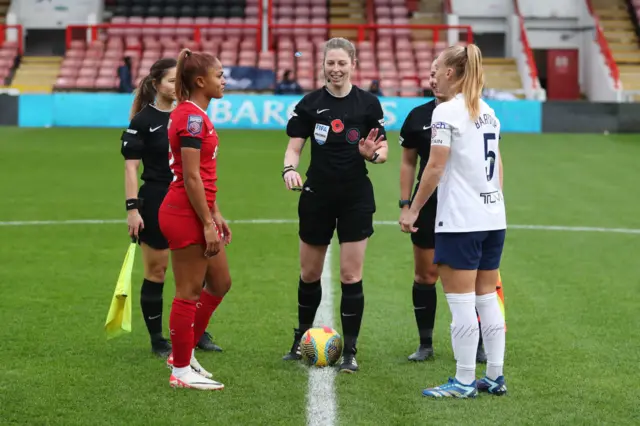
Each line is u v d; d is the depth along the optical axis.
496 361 18.39
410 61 101.38
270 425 16.59
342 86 20.23
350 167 20.17
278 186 52.53
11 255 34.06
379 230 39.53
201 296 19.86
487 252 18.14
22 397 18.12
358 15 111.00
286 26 98.50
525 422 16.80
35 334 23.09
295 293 28.09
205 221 18.02
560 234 39.31
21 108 81.25
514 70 103.88
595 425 16.69
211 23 107.19
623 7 112.06
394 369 20.27
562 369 20.22
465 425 16.62
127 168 21.12
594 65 104.75
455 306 18.02
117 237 38.03
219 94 18.45
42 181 53.97
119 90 87.06
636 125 80.31
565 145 71.81
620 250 35.81
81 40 109.69
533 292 28.50
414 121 20.58
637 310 26.09
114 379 19.36
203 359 21.00
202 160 18.30
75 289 28.53
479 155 17.72
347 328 20.41
